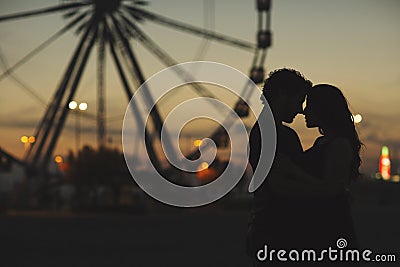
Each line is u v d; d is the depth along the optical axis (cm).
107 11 7850
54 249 2575
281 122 717
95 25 7994
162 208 7031
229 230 3750
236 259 2222
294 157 705
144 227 4066
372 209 7325
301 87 723
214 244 2808
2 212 6600
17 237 3209
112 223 4541
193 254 2386
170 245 2769
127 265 2072
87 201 7575
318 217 684
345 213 688
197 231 3666
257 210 702
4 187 7906
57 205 7781
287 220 687
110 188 7519
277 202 690
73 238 3155
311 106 724
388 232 3497
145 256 2323
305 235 685
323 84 729
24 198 7800
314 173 703
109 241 2980
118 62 7831
